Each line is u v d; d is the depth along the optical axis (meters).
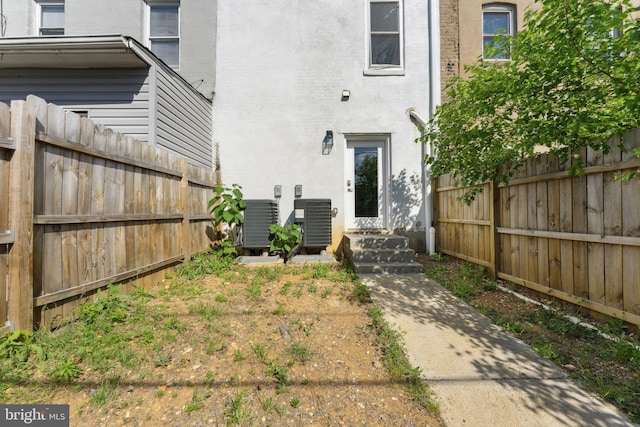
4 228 2.07
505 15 6.33
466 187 5.01
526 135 3.16
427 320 3.03
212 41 6.21
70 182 2.58
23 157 2.13
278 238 5.29
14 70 4.74
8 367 1.89
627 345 2.29
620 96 2.49
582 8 2.52
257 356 2.29
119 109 4.66
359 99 6.28
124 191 3.28
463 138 4.04
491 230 4.32
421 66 6.30
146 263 3.68
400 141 6.28
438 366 2.25
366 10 6.32
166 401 1.81
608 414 1.78
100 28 5.97
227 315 2.96
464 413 1.81
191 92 5.55
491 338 2.67
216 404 1.81
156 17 6.32
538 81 2.92
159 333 2.54
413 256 5.07
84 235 2.74
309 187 6.26
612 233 2.64
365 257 5.05
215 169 6.24
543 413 1.80
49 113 2.36
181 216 4.55
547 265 3.41
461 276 4.51
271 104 6.25
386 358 2.32
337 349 2.45
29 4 6.07
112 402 1.79
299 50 6.26
